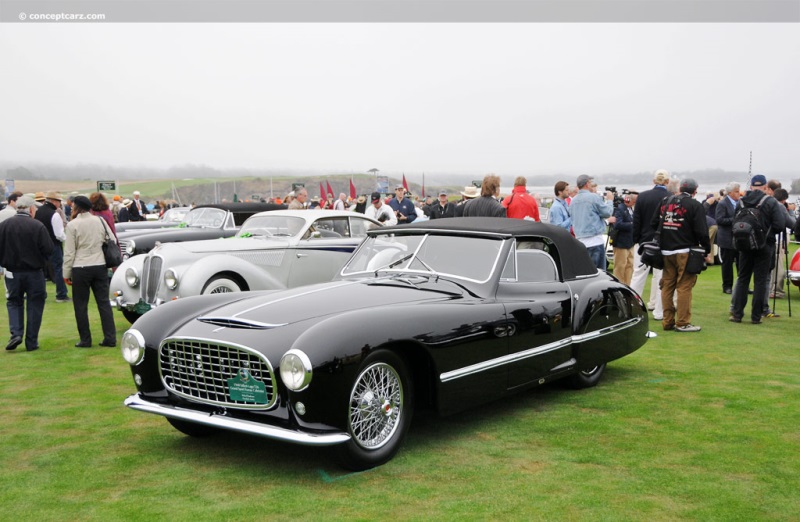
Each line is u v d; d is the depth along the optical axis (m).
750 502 3.44
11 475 3.87
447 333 4.14
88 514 3.32
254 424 3.71
